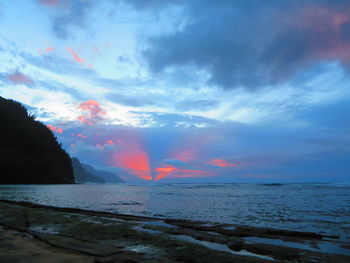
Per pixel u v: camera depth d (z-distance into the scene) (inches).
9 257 260.7
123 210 995.3
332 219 759.7
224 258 287.3
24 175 5231.3
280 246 381.4
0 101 6747.1
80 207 1100.5
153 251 308.7
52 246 316.2
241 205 1220.5
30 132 6496.1
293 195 2060.8
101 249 301.1
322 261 318.7
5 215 605.3
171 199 1619.1
